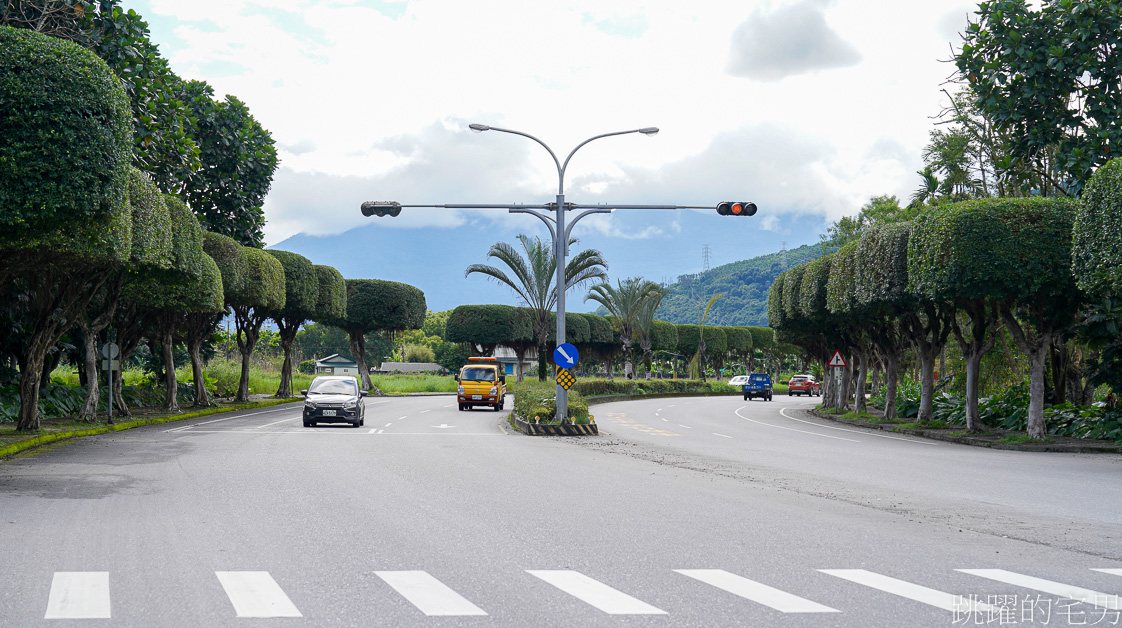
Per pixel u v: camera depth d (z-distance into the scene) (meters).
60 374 40.97
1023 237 22.73
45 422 26.55
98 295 30.06
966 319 34.28
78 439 22.05
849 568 7.55
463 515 10.34
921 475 15.74
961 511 11.16
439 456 17.97
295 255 48.47
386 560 7.75
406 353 120.31
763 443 23.81
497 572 7.30
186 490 12.32
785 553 8.20
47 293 22.58
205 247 36.34
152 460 16.58
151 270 27.80
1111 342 23.89
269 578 6.99
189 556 7.84
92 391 27.39
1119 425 23.66
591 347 80.50
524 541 8.73
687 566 7.59
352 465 15.98
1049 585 6.95
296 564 7.54
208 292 33.19
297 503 11.17
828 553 8.21
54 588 6.60
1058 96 24.05
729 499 12.01
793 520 10.20
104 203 16.28
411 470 15.25
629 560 7.83
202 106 38.12
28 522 9.55
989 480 15.01
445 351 112.94
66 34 21.84
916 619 5.91
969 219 23.14
